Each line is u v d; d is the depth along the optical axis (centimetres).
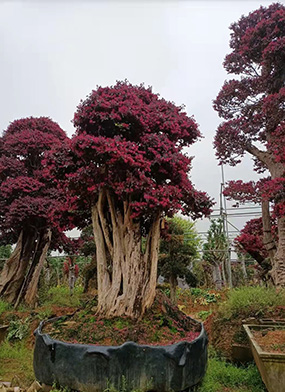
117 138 415
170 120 482
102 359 309
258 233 829
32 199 855
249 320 493
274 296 556
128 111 438
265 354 288
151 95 530
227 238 1219
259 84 739
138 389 303
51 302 898
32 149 966
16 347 556
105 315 411
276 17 708
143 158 424
